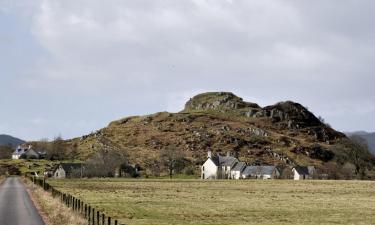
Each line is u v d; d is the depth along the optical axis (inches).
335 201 3636.8
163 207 2999.5
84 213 2011.6
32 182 5570.9
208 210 2851.9
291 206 3171.8
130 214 2559.1
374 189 5428.2
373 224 2272.4
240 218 2475.4
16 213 2267.5
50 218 1987.0
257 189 5329.7
